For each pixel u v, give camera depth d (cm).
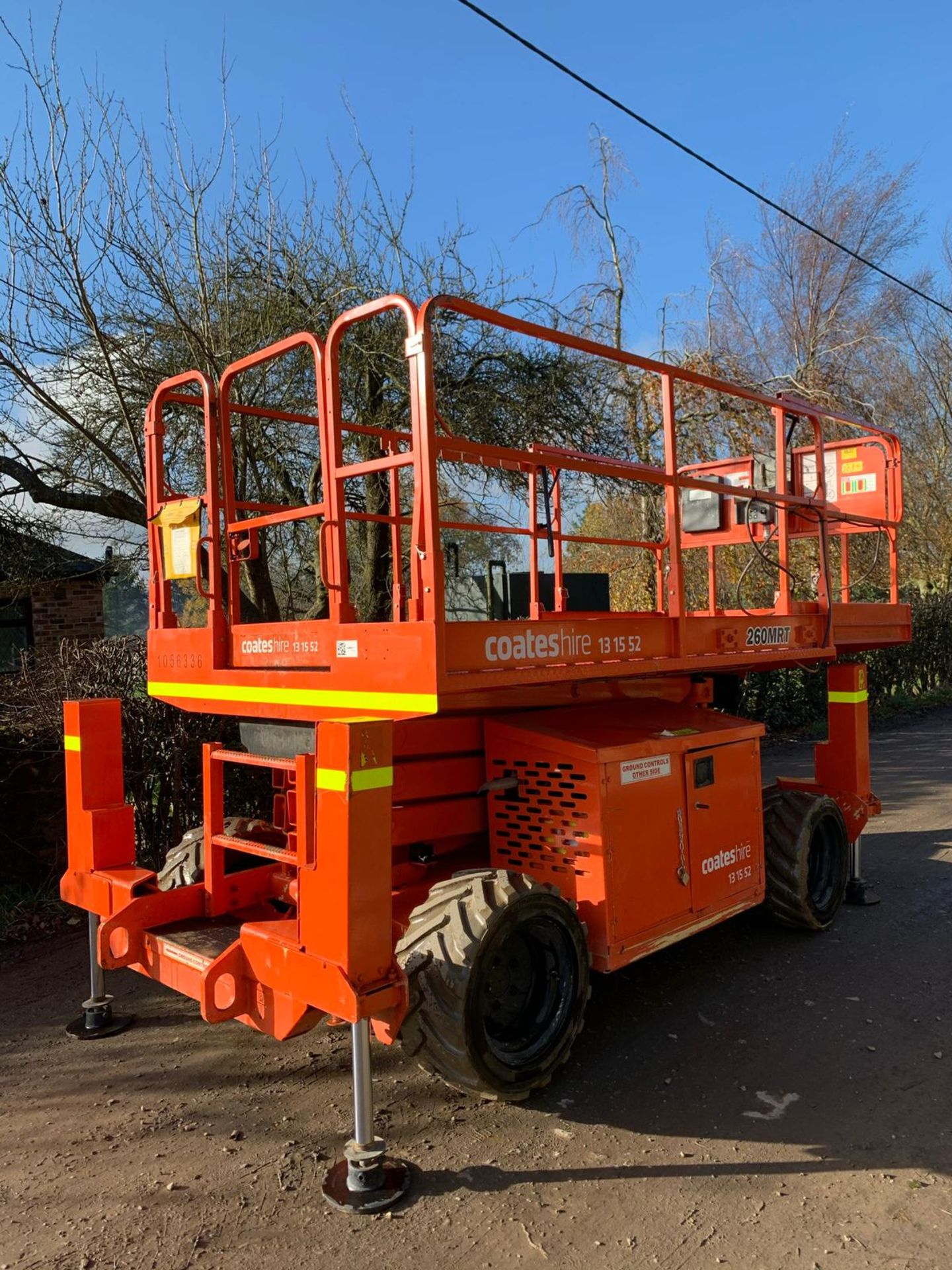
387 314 963
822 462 497
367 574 980
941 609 1811
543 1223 252
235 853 403
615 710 421
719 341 1883
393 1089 332
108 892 362
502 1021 318
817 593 520
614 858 345
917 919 518
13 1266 237
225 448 374
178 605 733
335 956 257
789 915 474
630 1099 322
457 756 379
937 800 843
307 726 356
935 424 2205
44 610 1466
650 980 435
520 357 1051
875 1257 236
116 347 790
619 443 1189
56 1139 300
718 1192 266
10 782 540
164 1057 361
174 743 569
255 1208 261
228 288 785
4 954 480
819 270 1959
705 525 598
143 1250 243
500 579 580
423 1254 239
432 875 380
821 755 548
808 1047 362
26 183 659
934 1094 323
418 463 280
